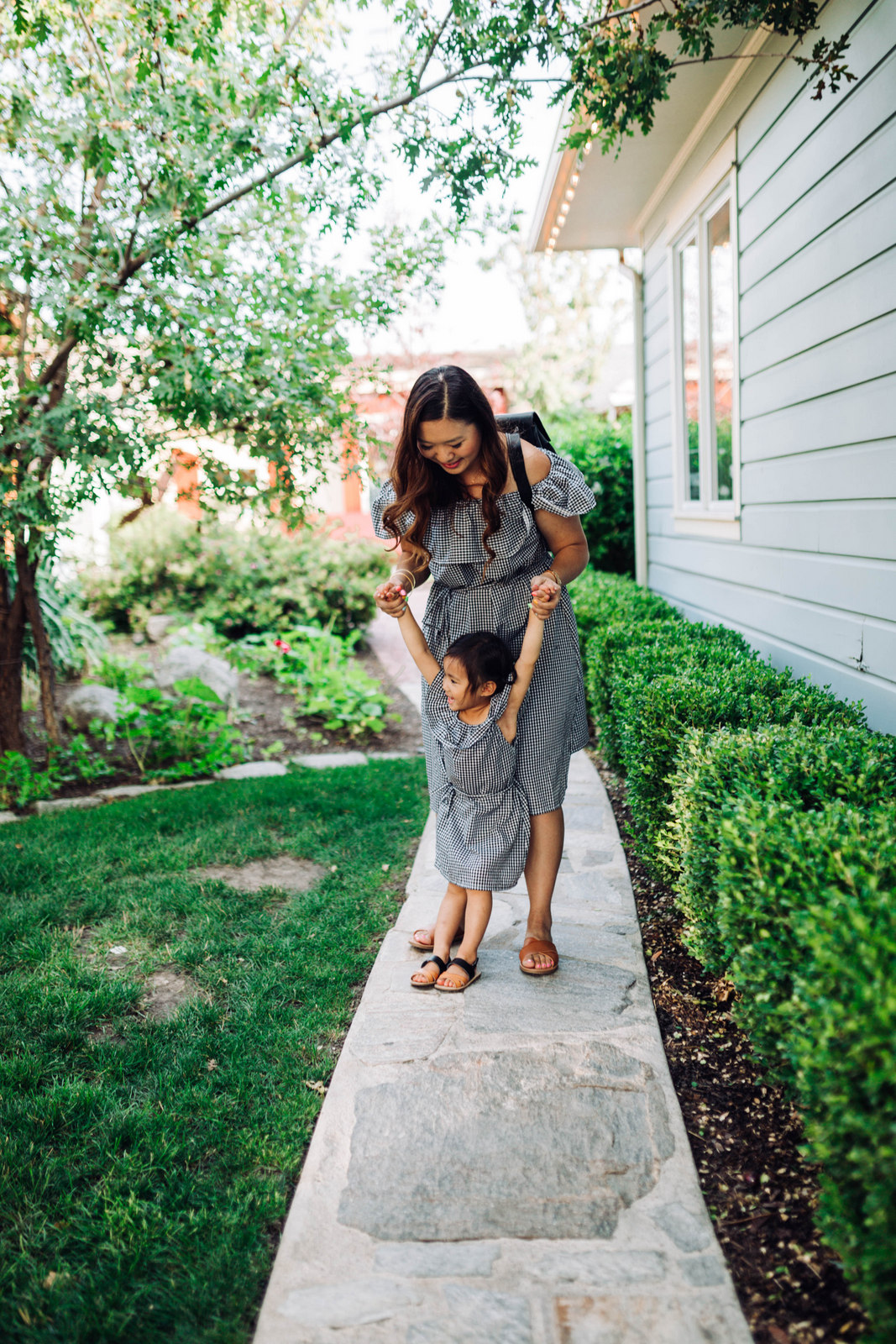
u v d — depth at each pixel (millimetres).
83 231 3914
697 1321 1567
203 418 4297
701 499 5918
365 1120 2109
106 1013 2666
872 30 3086
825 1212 1512
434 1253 1734
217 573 9961
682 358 6410
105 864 3781
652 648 4059
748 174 4555
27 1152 2064
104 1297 1686
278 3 3934
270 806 4508
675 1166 1938
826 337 3613
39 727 6262
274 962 2959
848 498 3473
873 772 2248
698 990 2666
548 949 2732
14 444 4270
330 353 4586
